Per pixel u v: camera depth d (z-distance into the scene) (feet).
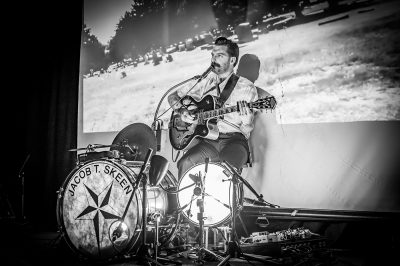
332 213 9.02
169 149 12.67
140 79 13.61
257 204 9.96
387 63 9.80
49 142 14.47
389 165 9.71
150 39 13.50
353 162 10.14
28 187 14.76
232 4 12.02
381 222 8.49
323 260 7.77
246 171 11.41
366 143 10.00
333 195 10.32
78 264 8.04
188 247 9.53
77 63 14.52
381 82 9.87
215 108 10.43
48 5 15.15
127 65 13.91
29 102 15.16
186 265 7.86
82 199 8.28
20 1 15.51
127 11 14.05
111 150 9.31
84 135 14.44
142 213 7.55
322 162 10.52
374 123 9.93
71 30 14.74
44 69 15.08
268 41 11.42
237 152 9.77
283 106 11.09
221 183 9.03
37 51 15.21
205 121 10.46
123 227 7.66
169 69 13.07
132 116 13.62
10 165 15.28
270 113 11.23
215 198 8.47
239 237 9.98
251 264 7.95
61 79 14.70
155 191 8.84
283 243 7.98
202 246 7.79
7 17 15.64
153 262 7.42
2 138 15.47
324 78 10.59
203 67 12.44
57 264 8.04
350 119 10.22
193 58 12.66
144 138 9.71
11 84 15.53
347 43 10.32
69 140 14.20
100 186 8.27
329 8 10.56
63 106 14.49
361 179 10.02
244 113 9.77
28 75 15.29
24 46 15.42
